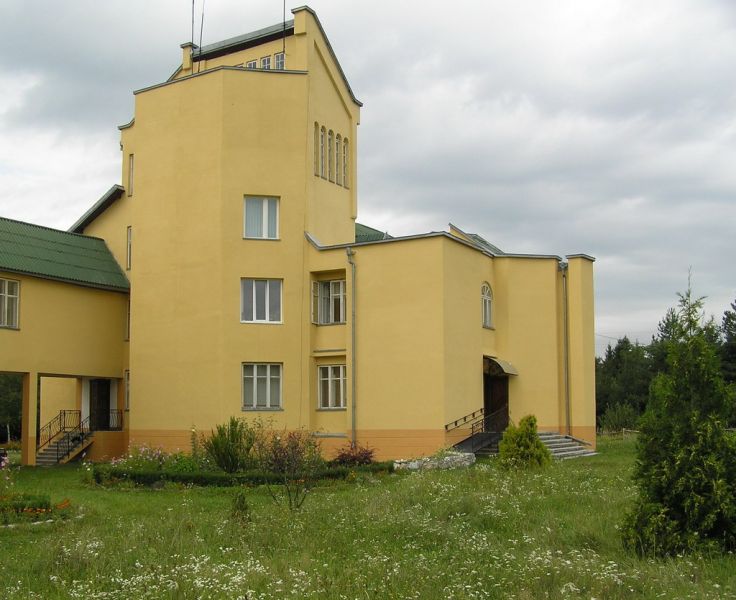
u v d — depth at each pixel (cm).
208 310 3098
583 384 3419
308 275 3162
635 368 6297
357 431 3005
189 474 2261
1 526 1608
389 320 2989
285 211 3169
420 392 2906
